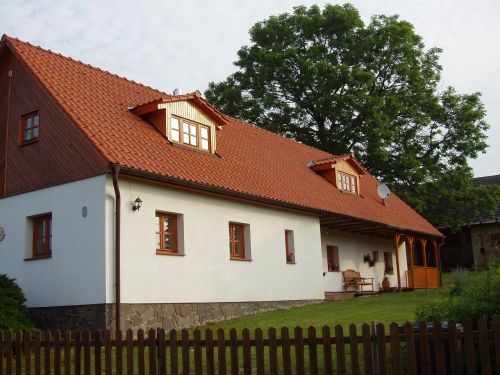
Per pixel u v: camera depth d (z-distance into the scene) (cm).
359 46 3897
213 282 1802
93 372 1170
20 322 1409
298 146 3056
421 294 2164
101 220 1507
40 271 1630
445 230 4372
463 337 832
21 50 1788
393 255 3244
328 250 2680
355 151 3872
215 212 1853
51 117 1670
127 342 997
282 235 2161
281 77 3988
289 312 1886
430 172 3862
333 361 1149
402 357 995
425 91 3962
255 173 2183
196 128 1992
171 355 970
